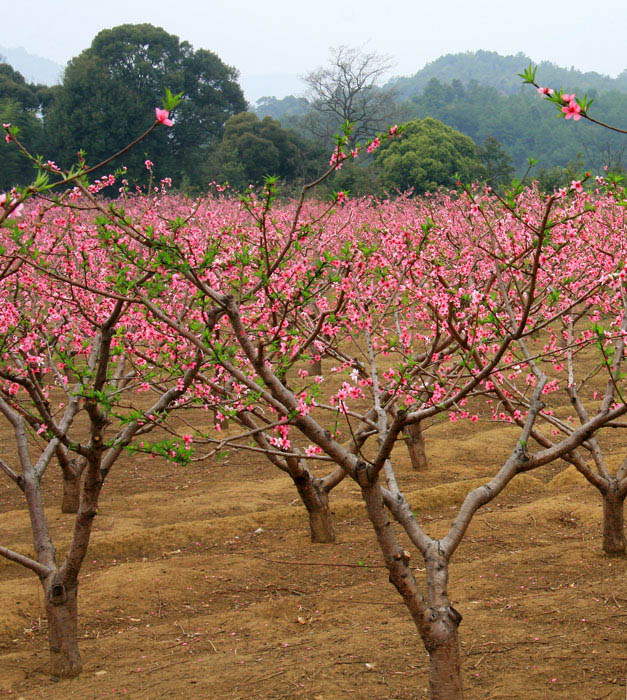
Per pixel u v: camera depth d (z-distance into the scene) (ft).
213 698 20.26
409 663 21.81
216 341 21.45
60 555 34.27
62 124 181.57
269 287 23.15
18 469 48.57
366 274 25.67
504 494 42.24
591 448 30.55
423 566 31.94
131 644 24.77
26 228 22.57
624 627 23.41
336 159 19.53
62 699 20.86
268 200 21.18
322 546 34.37
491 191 24.31
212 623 26.30
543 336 63.82
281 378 25.34
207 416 60.59
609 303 32.27
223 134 201.46
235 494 43.09
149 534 36.11
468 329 25.46
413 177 167.63
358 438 19.99
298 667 21.86
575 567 29.45
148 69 187.21
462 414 25.48
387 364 67.05
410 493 40.88
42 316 31.91
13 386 26.78
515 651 22.21
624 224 41.73
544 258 18.78
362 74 233.35
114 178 30.60
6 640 25.76
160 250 18.03
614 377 19.85
